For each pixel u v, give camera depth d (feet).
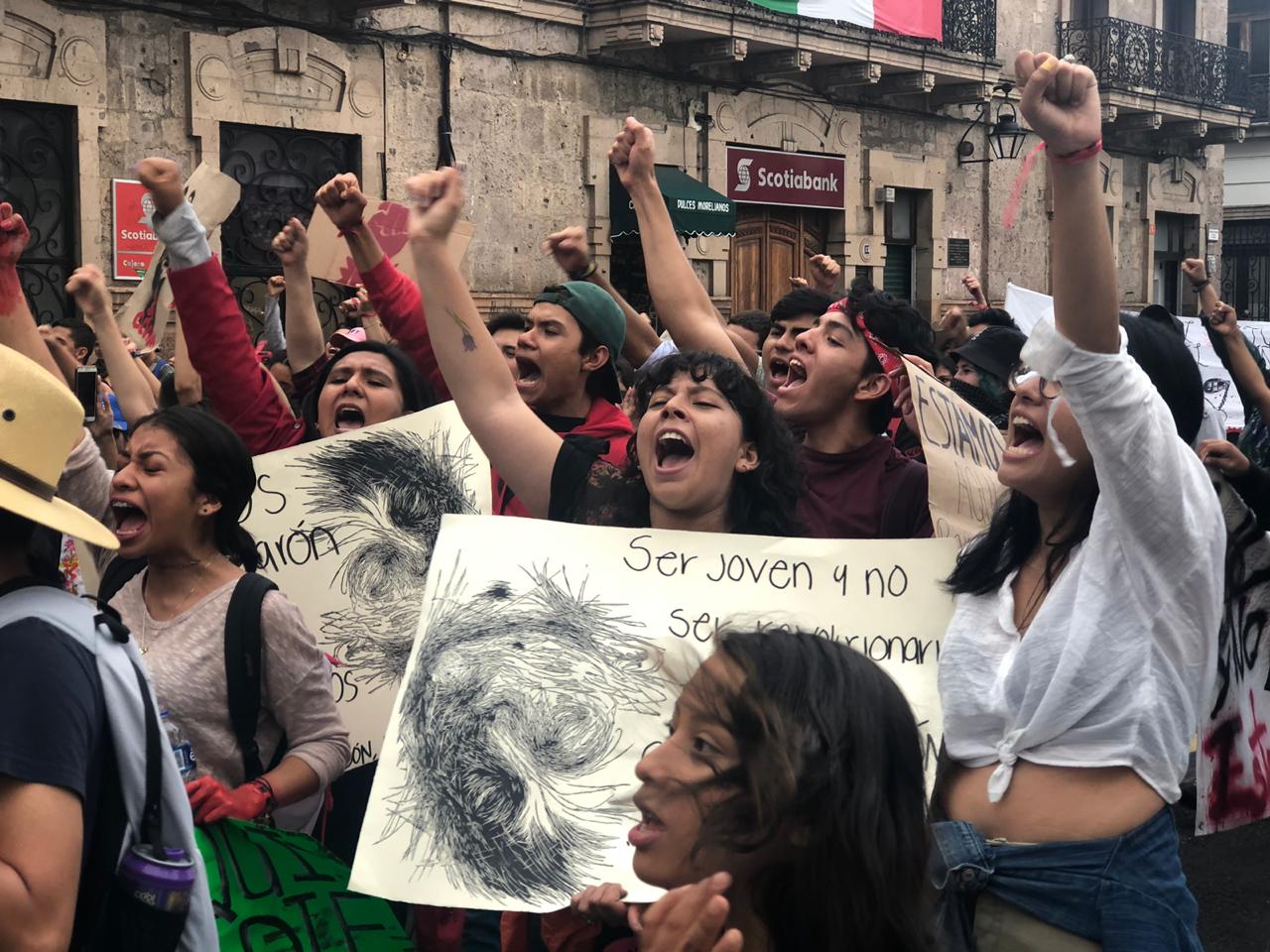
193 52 38.47
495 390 9.97
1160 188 79.30
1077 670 7.33
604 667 8.59
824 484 11.81
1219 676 15.61
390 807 8.25
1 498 6.13
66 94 36.19
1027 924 7.27
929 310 64.90
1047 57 6.80
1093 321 6.98
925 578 8.77
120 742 6.32
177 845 6.59
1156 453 7.10
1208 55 78.13
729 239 55.57
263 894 8.60
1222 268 103.55
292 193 41.65
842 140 59.77
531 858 8.09
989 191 67.05
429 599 8.86
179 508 9.49
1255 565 15.44
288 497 11.58
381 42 42.80
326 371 13.08
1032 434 7.81
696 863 4.66
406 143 43.78
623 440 12.63
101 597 9.98
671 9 48.55
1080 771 7.36
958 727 7.83
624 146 11.36
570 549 9.00
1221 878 17.98
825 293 15.23
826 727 4.58
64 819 5.90
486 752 8.37
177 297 12.36
